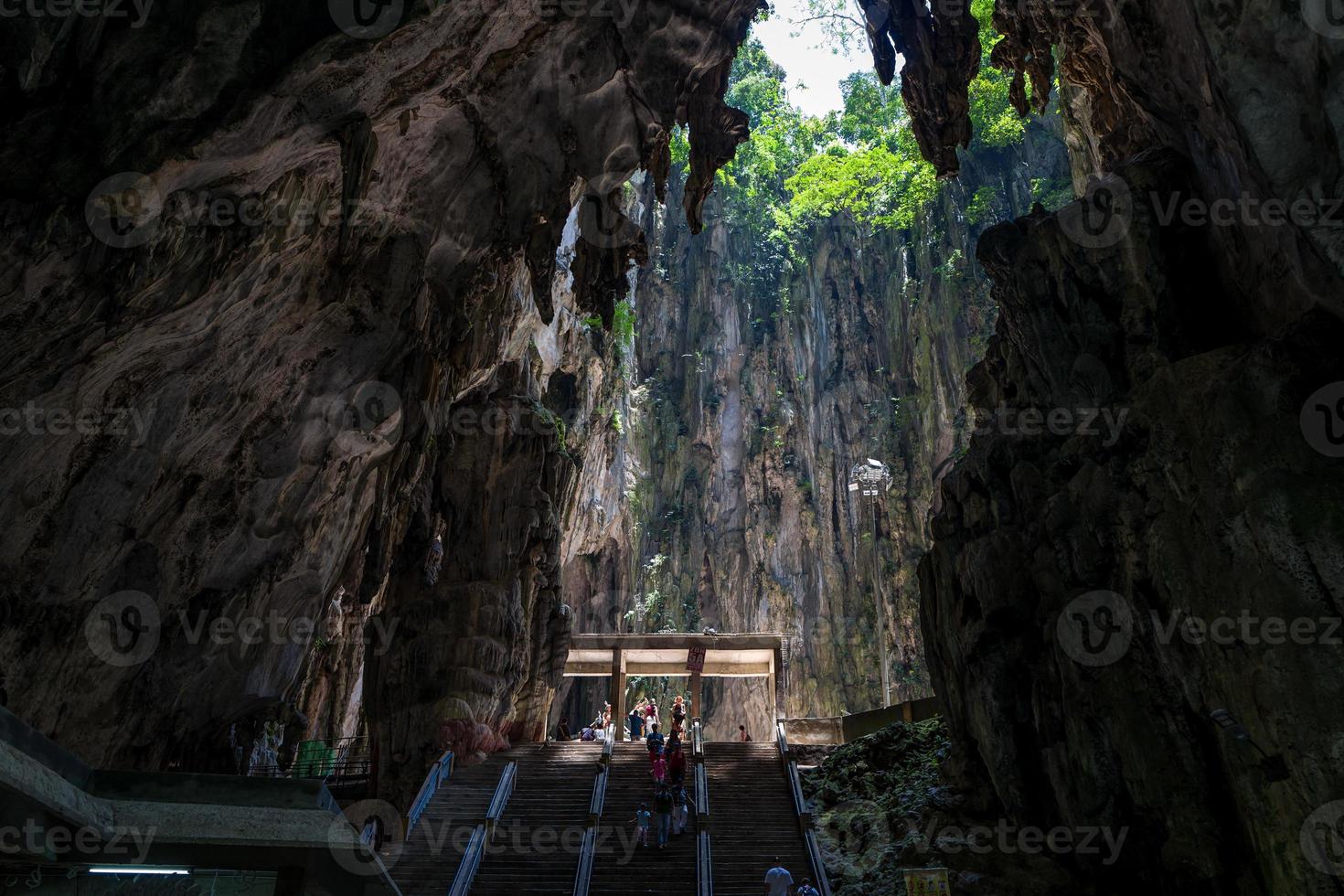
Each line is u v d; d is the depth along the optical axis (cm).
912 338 4369
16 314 982
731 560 4381
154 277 1071
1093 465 1428
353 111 1224
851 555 4250
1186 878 1179
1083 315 1546
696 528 4484
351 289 1470
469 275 1742
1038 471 1578
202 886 602
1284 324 1237
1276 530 1046
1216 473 1159
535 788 1916
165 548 1396
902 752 1930
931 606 1795
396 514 2127
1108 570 1386
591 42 1482
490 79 1420
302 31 1112
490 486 2422
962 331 4100
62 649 1241
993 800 1578
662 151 1727
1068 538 1451
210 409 1359
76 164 959
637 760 2080
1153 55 1324
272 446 1511
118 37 977
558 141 1594
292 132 1158
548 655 2422
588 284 1767
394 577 2331
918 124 1862
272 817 620
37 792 513
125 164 980
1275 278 1238
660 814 1673
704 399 4644
